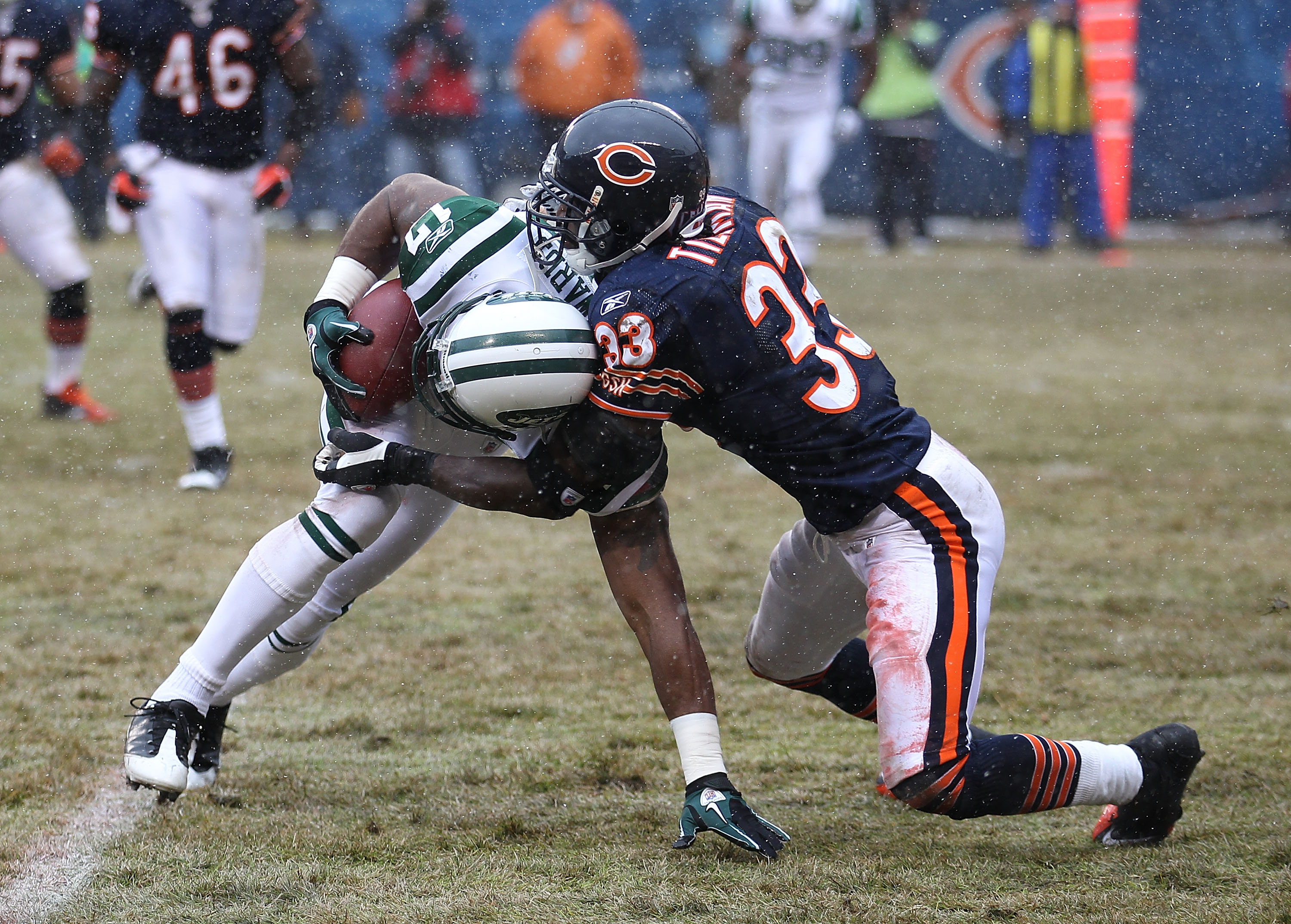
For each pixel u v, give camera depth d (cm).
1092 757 1021
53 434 2555
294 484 2238
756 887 979
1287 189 5625
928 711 980
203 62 2162
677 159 999
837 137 4575
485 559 1927
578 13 4688
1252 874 1014
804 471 1023
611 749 1266
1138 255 5250
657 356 984
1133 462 2447
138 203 2170
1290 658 1540
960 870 1020
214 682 1109
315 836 1063
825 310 1074
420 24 4978
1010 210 5878
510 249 1073
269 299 4112
